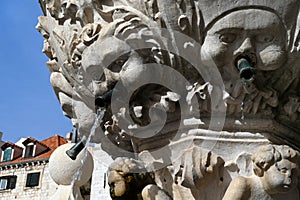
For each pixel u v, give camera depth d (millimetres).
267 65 2494
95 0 2691
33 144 25531
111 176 2992
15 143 27812
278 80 2637
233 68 2535
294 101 2676
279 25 2428
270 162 2455
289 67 2578
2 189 24844
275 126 2691
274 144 2637
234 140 2660
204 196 2615
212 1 2398
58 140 26484
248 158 2619
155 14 2494
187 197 2682
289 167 2438
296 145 2811
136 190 2967
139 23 2537
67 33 2879
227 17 2400
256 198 2475
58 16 2975
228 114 2674
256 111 2648
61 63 3014
